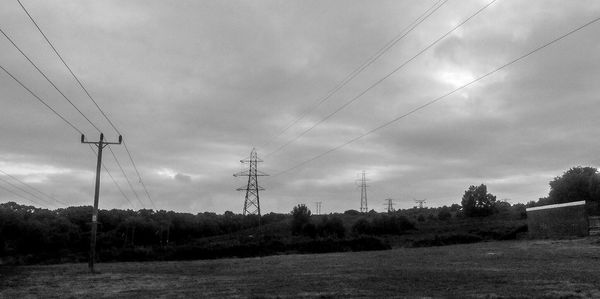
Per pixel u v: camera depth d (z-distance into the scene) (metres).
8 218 77.62
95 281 32.03
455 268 31.78
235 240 85.81
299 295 21.16
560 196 79.81
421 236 78.81
